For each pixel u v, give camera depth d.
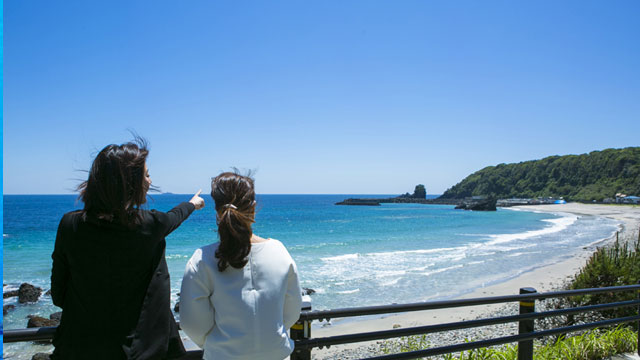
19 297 13.59
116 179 1.60
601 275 8.21
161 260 1.80
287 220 61.31
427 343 8.98
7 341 1.86
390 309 2.69
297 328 2.43
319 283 15.99
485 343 3.16
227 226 1.75
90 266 1.60
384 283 16.03
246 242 1.76
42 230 43.44
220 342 1.76
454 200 162.50
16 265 22.16
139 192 1.69
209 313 1.81
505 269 19.16
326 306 12.75
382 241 32.84
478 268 19.41
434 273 18.09
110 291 1.62
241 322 1.76
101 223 1.65
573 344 4.97
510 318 3.25
